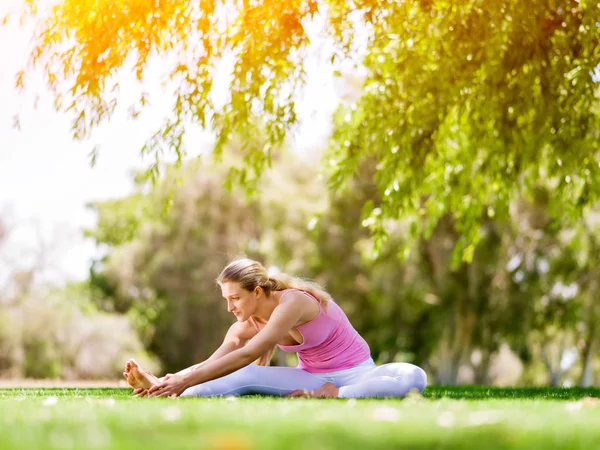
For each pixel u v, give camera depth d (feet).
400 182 32.45
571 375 104.94
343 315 17.46
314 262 81.30
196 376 15.72
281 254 83.20
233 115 29.76
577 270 73.56
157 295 109.09
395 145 30.55
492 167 33.06
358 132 32.60
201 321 107.34
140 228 101.19
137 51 27.17
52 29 27.09
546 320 78.74
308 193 85.81
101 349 109.70
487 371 82.28
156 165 30.01
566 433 8.26
